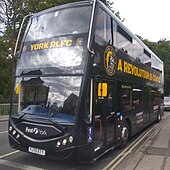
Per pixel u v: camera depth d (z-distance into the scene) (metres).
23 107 7.33
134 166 7.63
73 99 6.69
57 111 6.78
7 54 29.66
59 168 7.20
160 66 20.45
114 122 8.79
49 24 7.73
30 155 8.34
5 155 8.34
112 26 8.66
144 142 11.36
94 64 7.07
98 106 7.41
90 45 6.94
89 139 6.81
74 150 6.43
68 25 7.41
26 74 7.51
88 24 7.18
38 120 6.88
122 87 9.59
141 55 12.89
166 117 23.78
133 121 11.18
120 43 9.45
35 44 7.64
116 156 8.83
